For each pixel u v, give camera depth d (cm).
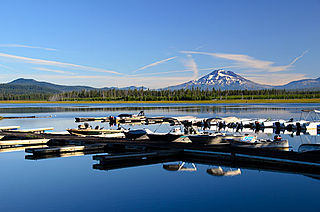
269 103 15912
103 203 1389
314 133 4284
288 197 1442
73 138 3183
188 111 9169
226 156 2167
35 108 12975
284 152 2147
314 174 1816
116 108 11950
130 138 3058
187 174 1842
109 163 2106
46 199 1445
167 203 1381
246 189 1559
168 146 2533
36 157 2411
